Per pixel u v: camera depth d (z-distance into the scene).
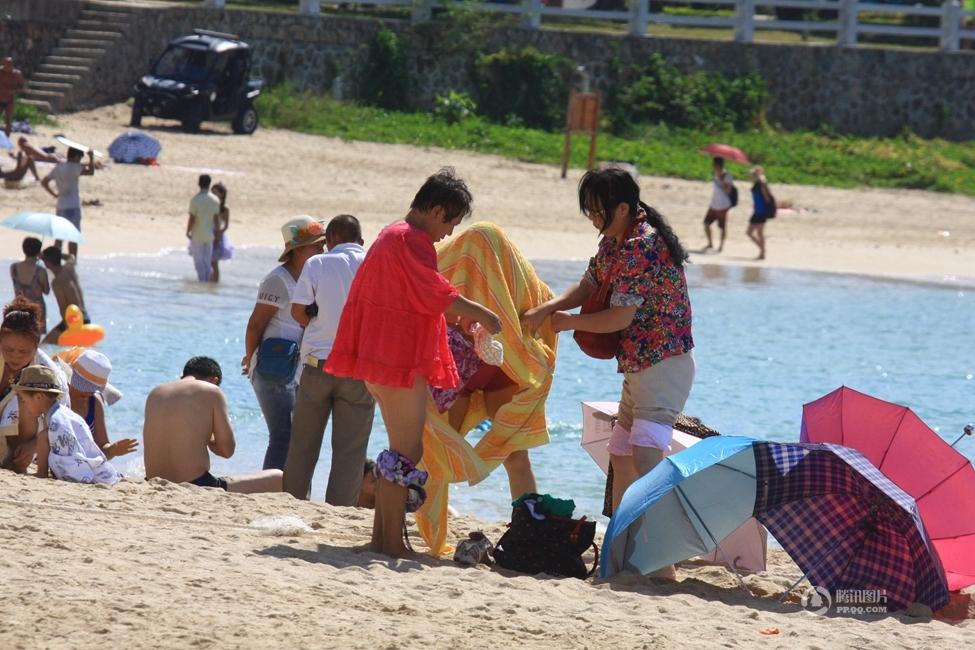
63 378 23.89
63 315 42.22
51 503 20.09
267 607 15.15
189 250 56.25
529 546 19.56
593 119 95.25
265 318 26.72
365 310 18.03
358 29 106.88
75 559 16.58
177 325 46.41
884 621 17.42
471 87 110.81
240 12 103.25
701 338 51.75
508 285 20.11
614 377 43.75
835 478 19.06
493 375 20.77
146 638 13.70
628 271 19.25
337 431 24.89
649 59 114.62
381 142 98.25
